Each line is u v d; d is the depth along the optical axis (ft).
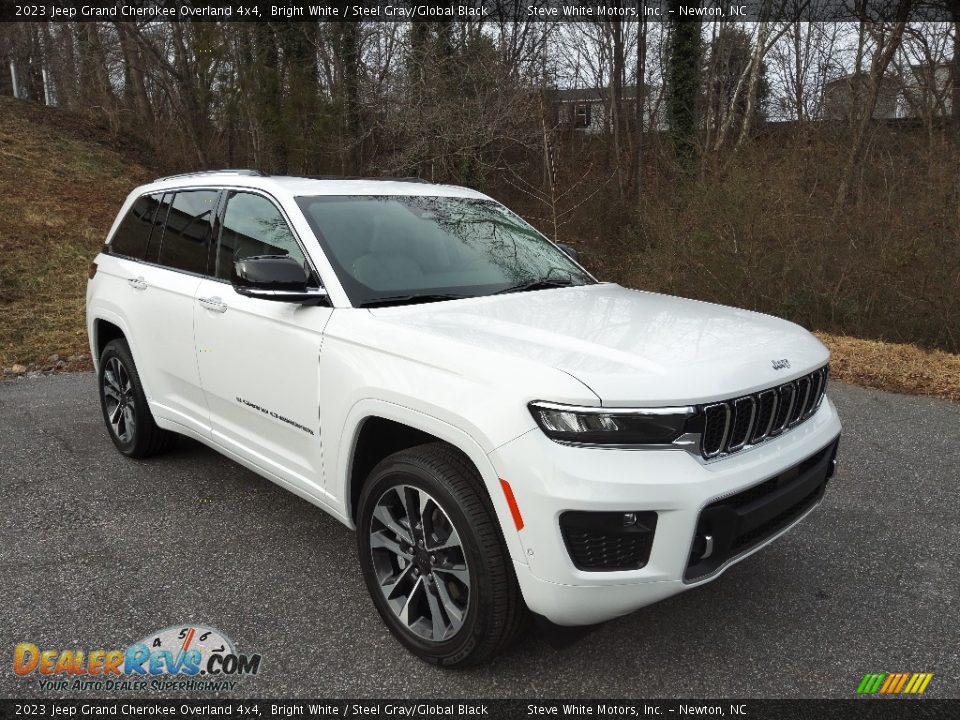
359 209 11.78
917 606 10.47
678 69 52.47
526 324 9.40
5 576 11.04
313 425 10.31
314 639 9.62
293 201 11.41
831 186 31.37
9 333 29.19
